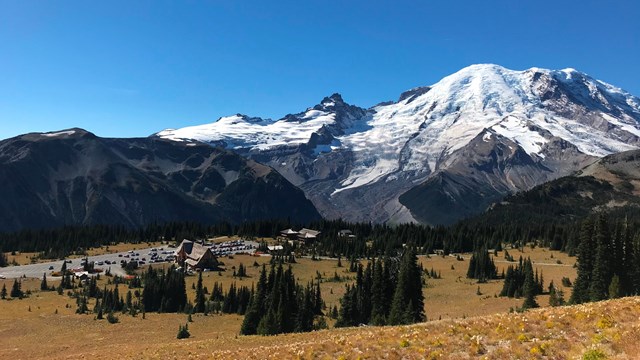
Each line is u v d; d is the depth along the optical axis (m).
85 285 180.75
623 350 24.20
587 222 101.38
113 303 145.00
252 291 136.50
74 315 135.38
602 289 93.44
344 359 32.50
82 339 105.25
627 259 96.38
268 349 41.09
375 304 104.19
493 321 35.28
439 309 125.06
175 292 148.62
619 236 95.69
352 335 42.28
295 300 103.06
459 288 155.75
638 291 95.81
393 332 38.66
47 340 105.75
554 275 156.88
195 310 142.75
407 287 94.06
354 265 197.50
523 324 32.22
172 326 118.56
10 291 178.88
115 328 116.75
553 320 32.00
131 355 53.59
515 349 27.67
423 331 36.66
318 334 55.69
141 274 198.75
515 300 127.56
